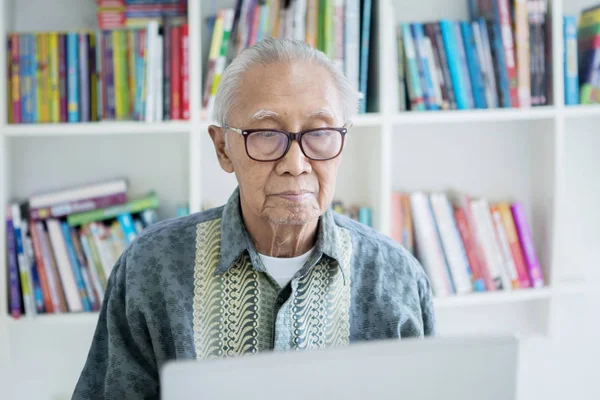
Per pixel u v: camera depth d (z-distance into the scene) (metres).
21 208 2.31
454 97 2.29
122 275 1.27
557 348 2.73
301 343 1.21
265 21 2.18
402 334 1.28
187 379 0.71
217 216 1.29
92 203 2.21
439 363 0.75
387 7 2.19
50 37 2.14
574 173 2.66
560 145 2.36
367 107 2.34
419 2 2.48
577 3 2.60
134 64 2.14
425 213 2.36
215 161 2.42
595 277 2.65
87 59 2.16
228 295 1.22
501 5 2.27
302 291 1.22
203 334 1.21
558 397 2.75
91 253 2.21
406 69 2.28
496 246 2.40
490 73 2.30
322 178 1.14
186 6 2.19
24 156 2.36
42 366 2.45
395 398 0.75
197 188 2.18
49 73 2.15
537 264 2.43
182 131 2.17
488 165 2.58
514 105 2.31
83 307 2.22
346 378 0.73
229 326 1.21
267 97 1.10
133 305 1.22
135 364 1.26
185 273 1.23
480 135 2.57
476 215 2.39
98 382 1.30
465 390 0.76
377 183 2.29
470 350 0.76
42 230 2.19
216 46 2.16
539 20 2.31
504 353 0.76
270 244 1.21
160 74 2.15
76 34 2.15
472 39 2.29
